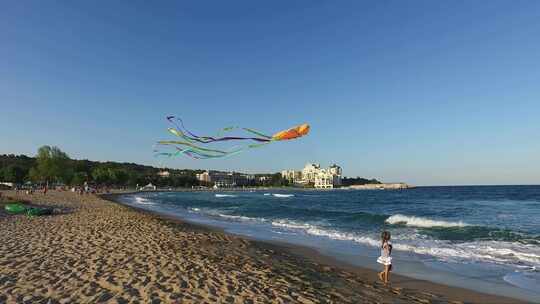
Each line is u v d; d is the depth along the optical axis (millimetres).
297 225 23656
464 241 16156
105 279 8109
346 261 12414
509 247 14555
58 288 7434
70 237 14070
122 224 19156
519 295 8641
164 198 77750
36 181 92125
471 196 74750
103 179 121125
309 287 8258
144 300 6766
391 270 11094
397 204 50750
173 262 10023
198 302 6723
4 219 20234
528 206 41531
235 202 59375
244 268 9914
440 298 8258
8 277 8195
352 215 29781
